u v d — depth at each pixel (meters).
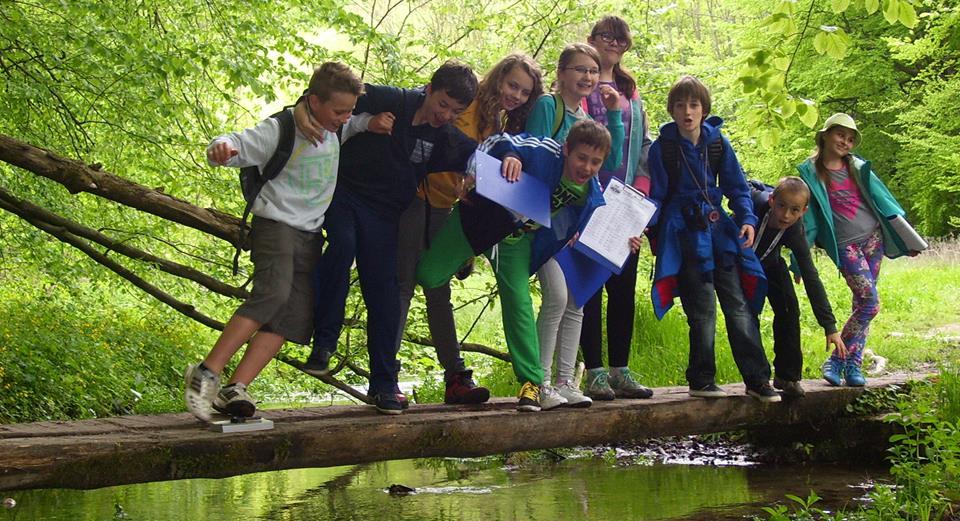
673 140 5.83
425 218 5.39
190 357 11.62
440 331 5.77
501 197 4.96
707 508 5.35
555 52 9.43
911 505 4.87
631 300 6.16
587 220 5.39
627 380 6.15
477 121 5.34
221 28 9.03
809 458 6.76
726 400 6.09
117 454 4.18
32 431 4.48
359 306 7.52
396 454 4.90
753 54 5.70
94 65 8.64
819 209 6.68
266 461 4.54
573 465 6.86
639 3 9.61
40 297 10.88
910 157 24.84
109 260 6.66
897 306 12.63
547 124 5.46
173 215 5.66
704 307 5.94
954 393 6.32
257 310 4.63
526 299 5.37
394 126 4.92
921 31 24.91
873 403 6.63
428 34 9.76
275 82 9.17
